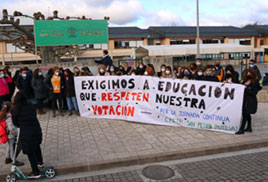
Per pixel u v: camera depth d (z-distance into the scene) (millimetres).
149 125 7457
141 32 43719
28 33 17031
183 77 8891
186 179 4496
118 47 42625
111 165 5051
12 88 9414
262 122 7680
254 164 5012
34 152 4574
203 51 22953
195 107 7004
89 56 40312
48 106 9969
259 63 14359
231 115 6578
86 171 4949
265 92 10648
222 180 4402
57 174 4836
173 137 6375
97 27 15656
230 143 5883
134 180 4527
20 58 38031
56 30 15008
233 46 24234
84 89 8336
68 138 6508
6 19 15133
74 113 9094
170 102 7293
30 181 4609
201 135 6504
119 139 6324
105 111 8266
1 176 4656
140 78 7664
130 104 7824
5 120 4879
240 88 6445
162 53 23125
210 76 7934
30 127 4383
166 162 5270
